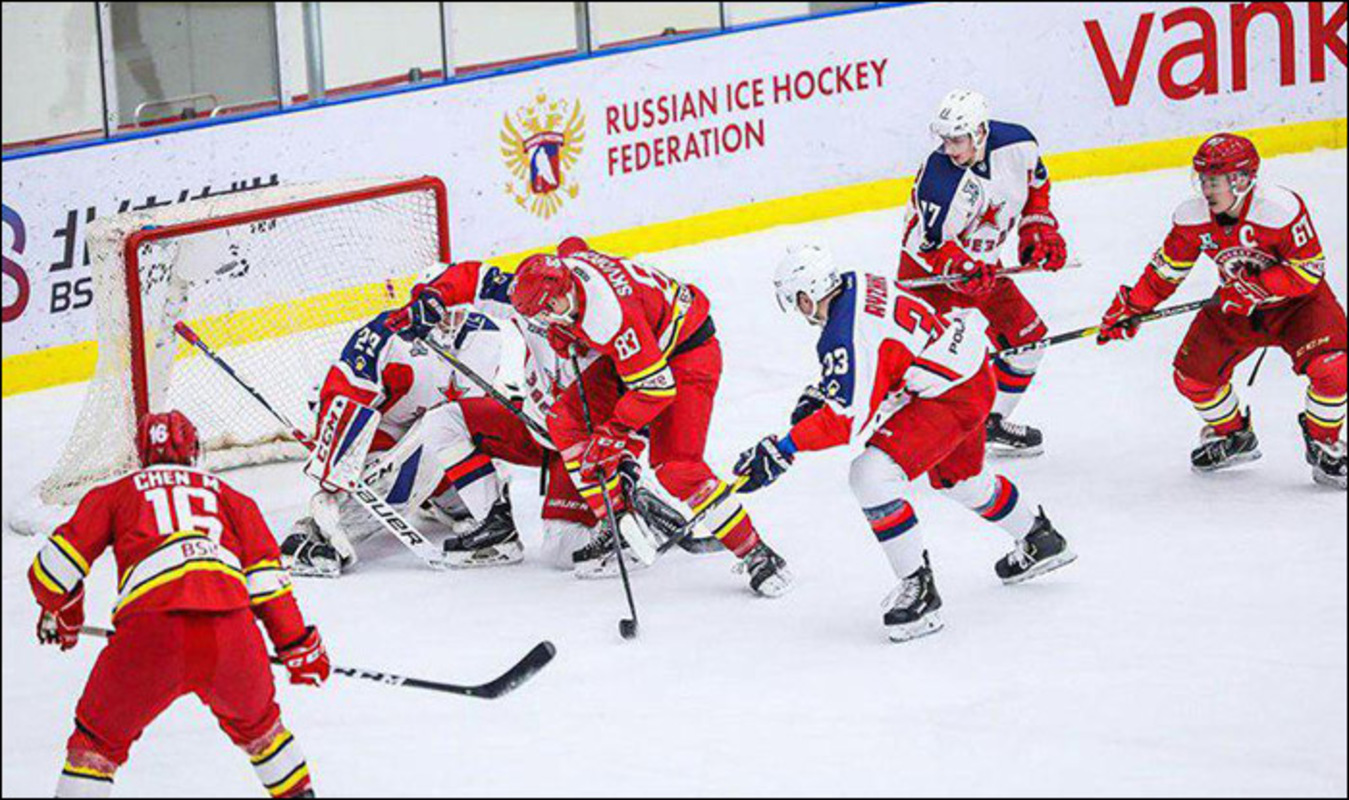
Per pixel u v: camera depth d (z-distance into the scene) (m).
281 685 18.05
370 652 18.89
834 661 17.84
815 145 37.25
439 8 34.91
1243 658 17.28
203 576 14.66
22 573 22.47
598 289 18.88
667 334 19.50
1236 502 21.88
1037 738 15.70
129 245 23.95
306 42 38.25
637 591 20.33
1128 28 38.19
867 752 15.57
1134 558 20.27
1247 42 38.41
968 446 18.81
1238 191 20.66
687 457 19.69
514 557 21.58
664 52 35.47
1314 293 21.52
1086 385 27.06
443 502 22.78
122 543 14.84
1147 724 15.89
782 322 31.14
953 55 37.84
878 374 17.78
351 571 21.69
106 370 24.72
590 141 34.94
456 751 16.12
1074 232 34.81
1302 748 15.24
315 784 15.55
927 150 38.25
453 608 20.17
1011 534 19.39
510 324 22.42
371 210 26.97
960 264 23.36
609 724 16.56
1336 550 20.12
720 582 20.48
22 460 26.69
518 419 21.31
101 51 31.48
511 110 34.03
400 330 21.06
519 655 18.59
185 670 14.58
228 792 15.60
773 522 22.33
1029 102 38.16
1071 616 18.66
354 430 21.22
